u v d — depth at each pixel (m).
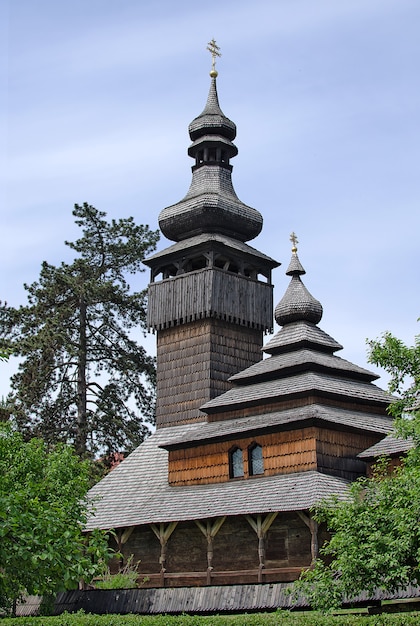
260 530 37.72
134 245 65.50
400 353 24.56
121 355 63.28
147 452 49.75
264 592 32.38
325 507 26.16
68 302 63.62
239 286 52.31
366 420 41.50
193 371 50.91
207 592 34.41
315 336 45.31
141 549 44.06
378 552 21.86
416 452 22.97
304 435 39.31
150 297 53.94
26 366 59.88
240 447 42.06
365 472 40.19
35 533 16.16
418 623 20.98
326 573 23.20
